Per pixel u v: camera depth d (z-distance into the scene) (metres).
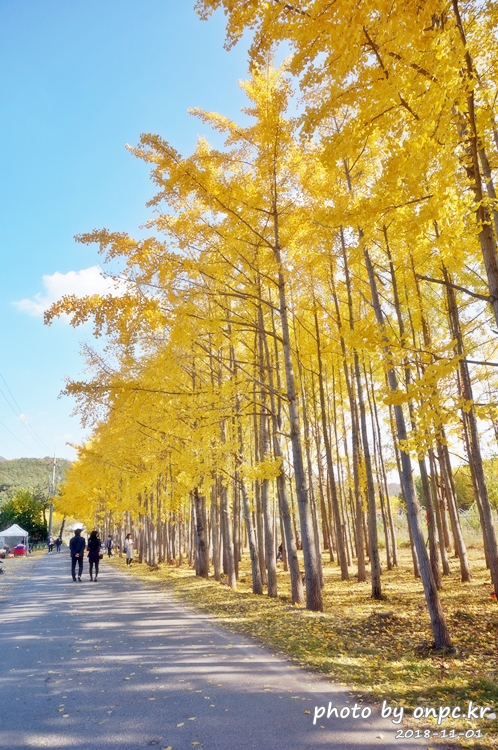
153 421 11.89
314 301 12.56
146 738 3.18
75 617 8.09
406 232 4.60
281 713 3.60
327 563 21.88
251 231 8.32
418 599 10.34
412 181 3.80
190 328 7.69
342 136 3.81
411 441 4.97
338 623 7.32
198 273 8.38
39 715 3.62
